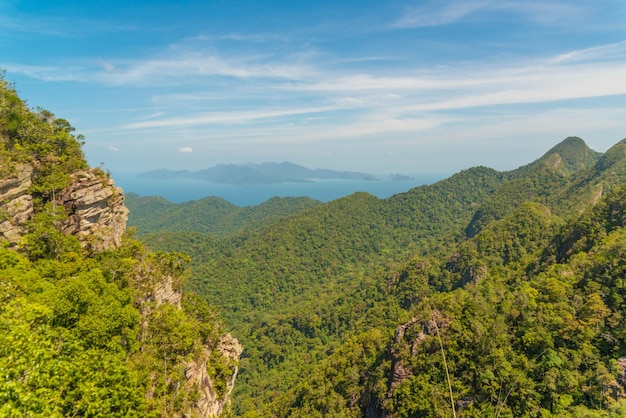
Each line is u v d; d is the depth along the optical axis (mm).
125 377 24312
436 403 46156
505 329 50000
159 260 48719
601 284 50719
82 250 39438
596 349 43031
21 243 34188
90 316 27016
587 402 39719
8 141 37344
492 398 44156
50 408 17875
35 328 22188
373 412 54656
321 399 66250
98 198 42812
